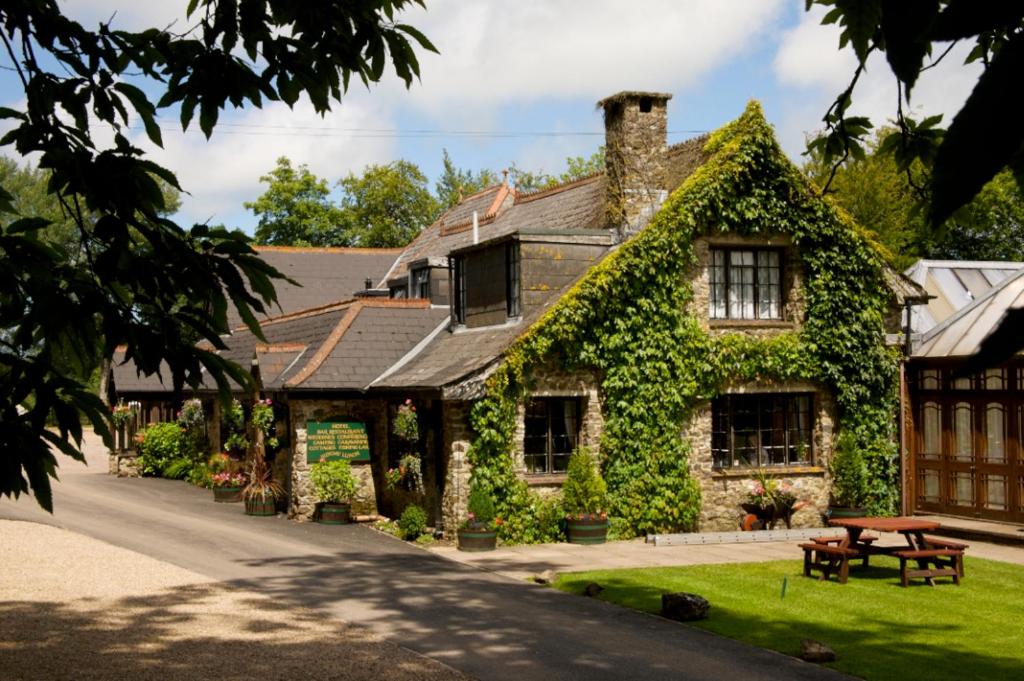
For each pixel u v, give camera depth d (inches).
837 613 497.4
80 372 151.0
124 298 157.8
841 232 811.4
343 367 836.0
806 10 115.9
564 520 734.5
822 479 814.5
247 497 877.8
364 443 854.5
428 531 748.6
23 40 159.5
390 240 2201.0
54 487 1107.3
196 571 602.5
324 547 702.5
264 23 171.2
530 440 746.2
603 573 601.6
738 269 804.0
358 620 474.3
